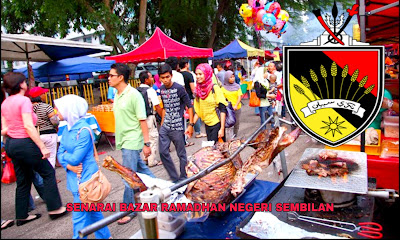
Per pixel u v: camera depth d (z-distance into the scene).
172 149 6.27
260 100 6.54
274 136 2.01
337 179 1.77
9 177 3.28
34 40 4.86
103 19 11.35
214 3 15.33
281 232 1.67
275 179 3.64
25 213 3.26
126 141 3.15
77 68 8.35
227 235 1.73
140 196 1.47
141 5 12.86
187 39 17.33
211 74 3.82
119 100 3.13
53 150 4.30
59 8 10.66
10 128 3.08
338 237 1.60
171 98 3.80
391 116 2.71
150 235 1.43
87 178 2.40
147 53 7.53
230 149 2.39
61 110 2.36
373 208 1.83
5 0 12.03
